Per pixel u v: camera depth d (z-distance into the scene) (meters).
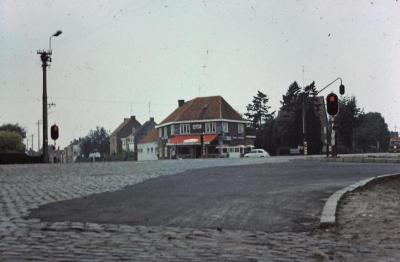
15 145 72.69
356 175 17.58
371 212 9.32
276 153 88.81
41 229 8.07
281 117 97.31
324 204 10.48
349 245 6.99
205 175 18.95
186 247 6.80
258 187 13.84
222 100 94.38
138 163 34.75
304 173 19.09
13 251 6.48
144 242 7.11
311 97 92.31
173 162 36.22
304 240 7.31
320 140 87.12
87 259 6.08
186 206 10.48
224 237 7.49
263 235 7.66
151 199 11.66
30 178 19.75
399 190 12.36
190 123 92.38
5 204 11.06
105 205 10.77
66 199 11.91
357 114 99.50
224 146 89.88
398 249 6.74
